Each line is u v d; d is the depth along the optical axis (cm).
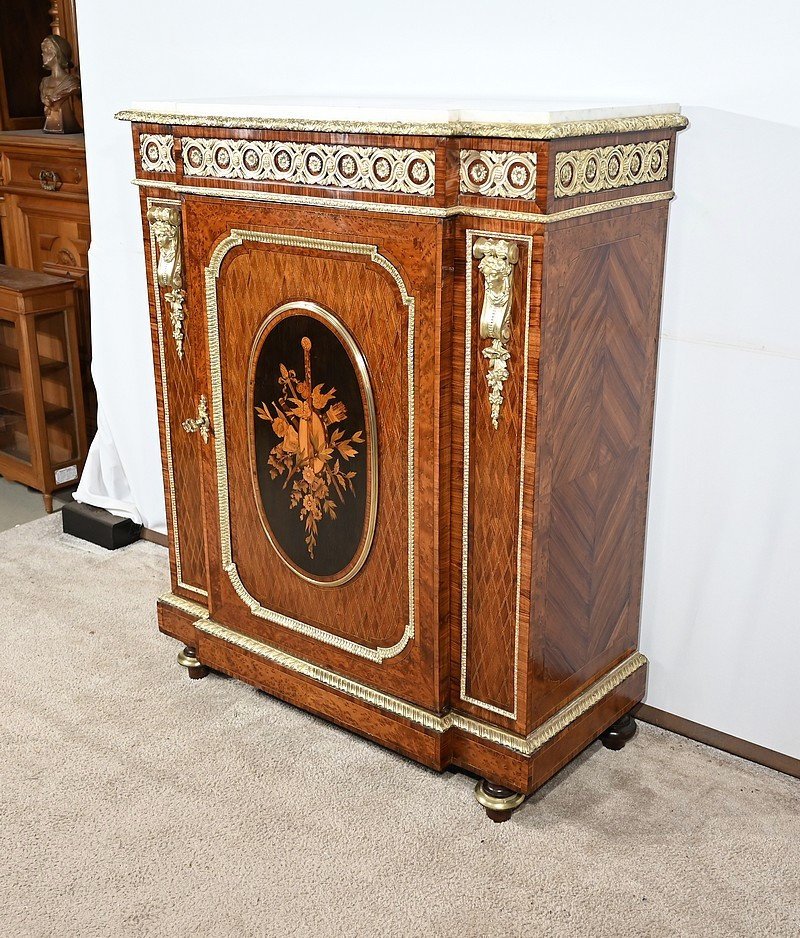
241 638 221
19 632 254
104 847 182
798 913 167
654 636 213
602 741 212
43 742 211
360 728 203
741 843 183
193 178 192
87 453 344
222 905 169
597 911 168
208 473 213
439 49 206
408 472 179
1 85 389
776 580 193
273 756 207
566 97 193
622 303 178
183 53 247
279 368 192
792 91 169
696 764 205
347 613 200
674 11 177
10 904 169
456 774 202
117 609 266
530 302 158
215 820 188
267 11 229
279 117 173
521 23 194
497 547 176
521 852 181
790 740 200
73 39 373
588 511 185
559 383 167
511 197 155
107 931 164
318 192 173
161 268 205
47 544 305
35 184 370
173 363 215
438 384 169
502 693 184
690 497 199
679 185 185
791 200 173
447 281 164
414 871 176
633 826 187
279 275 186
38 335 321
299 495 198
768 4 168
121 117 198
